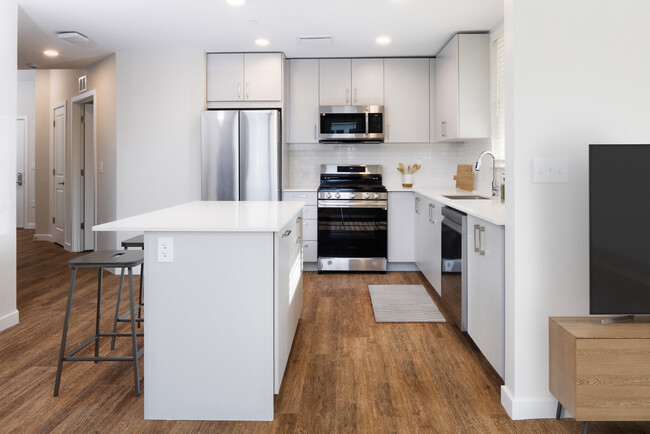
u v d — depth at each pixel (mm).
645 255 1908
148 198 5238
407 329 3426
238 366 2154
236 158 5062
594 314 1993
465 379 2582
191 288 2148
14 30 3529
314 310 3902
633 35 2090
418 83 5480
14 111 3541
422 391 2438
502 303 2348
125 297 4309
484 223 2656
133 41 4844
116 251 2715
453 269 3354
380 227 5312
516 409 2150
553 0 2078
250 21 4250
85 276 5176
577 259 2143
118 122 5207
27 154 9008
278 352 2195
